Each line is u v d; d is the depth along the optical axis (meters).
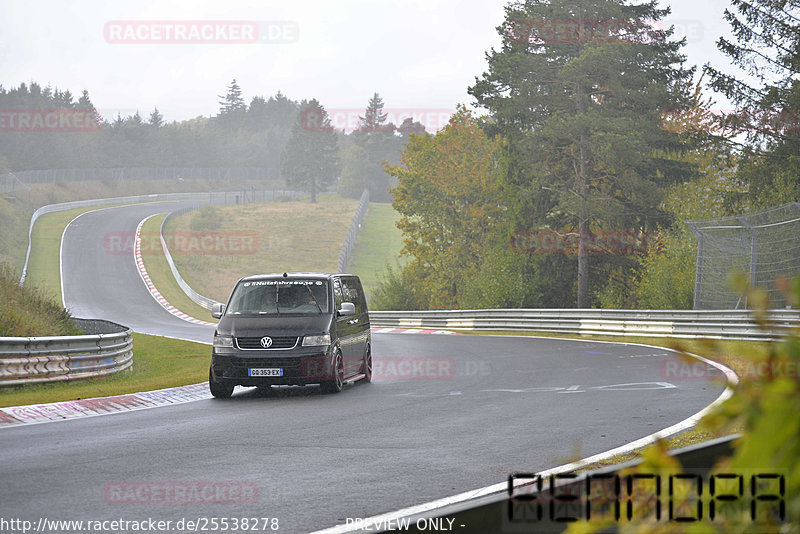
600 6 77.50
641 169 79.06
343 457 14.59
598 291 83.12
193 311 104.44
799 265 49.03
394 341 53.41
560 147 79.44
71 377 27.94
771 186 74.19
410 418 19.72
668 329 48.75
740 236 51.41
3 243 141.75
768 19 74.50
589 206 74.62
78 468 13.67
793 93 72.75
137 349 50.78
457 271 108.75
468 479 12.48
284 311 26.47
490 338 53.91
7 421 19.72
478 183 107.94
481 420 19.09
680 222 75.81
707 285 52.94
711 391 23.62
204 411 21.91
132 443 16.36
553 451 14.79
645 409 20.30
